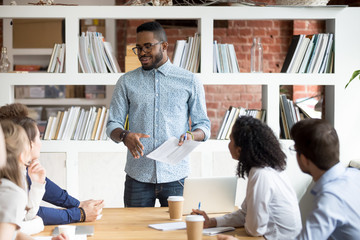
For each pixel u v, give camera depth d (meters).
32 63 5.97
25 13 3.81
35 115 5.92
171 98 2.90
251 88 5.86
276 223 2.11
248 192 2.11
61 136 3.90
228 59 3.93
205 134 2.88
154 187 2.87
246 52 5.82
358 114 3.99
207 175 3.90
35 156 2.15
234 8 3.87
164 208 2.56
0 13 3.79
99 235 2.01
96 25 5.92
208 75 3.88
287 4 3.99
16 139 1.69
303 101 4.14
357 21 3.94
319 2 3.94
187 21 5.71
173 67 2.96
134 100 2.91
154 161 2.85
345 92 3.97
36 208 2.13
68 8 3.82
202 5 4.02
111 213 2.45
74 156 3.88
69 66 3.86
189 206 2.38
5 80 3.86
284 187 2.15
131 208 2.56
